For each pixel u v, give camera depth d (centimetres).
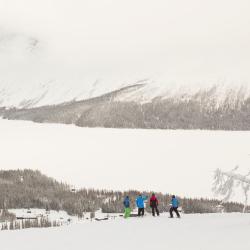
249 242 1877
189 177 7338
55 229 2972
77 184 6769
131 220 3419
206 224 2806
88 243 2214
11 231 2928
